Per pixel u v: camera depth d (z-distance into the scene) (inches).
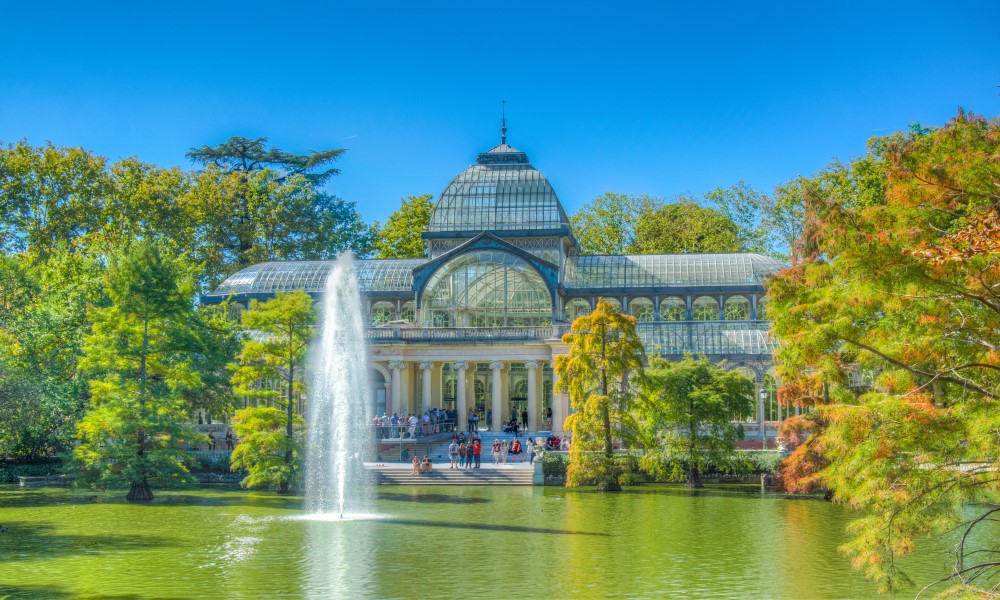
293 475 2416.3
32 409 2340.1
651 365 2763.3
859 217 1075.3
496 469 2775.6
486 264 3627.0
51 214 3969.0
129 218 4079.7
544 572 1448.1
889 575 991.0
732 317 3686.0
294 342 2493.8
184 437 2316.7
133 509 2149.4
